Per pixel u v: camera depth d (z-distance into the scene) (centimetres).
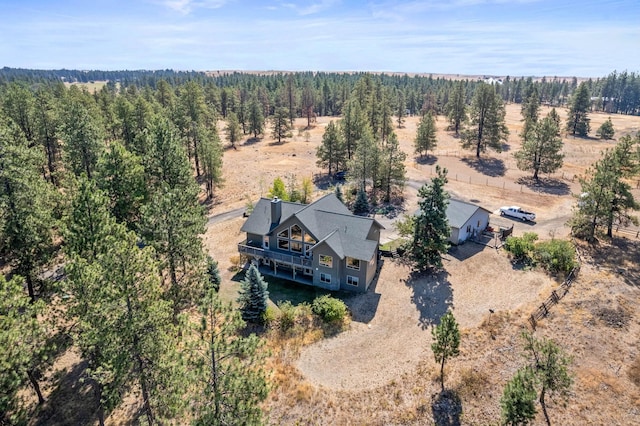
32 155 3259
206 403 1469
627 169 3894
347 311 3025
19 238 2550
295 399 2220
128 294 1669
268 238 3738
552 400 2184
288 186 6041
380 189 5909
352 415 2119
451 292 3266
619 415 2080
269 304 3209
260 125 10556
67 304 1942
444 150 8725
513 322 2814
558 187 6047
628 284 3189
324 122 13012
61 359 2453
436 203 3456
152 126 4369
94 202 2283
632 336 2620
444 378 2348
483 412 2116
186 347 1480
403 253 3928
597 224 3959
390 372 2419
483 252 3947
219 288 3356
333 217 3622
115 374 1620
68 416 2077
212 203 5775
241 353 1530
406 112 15375
